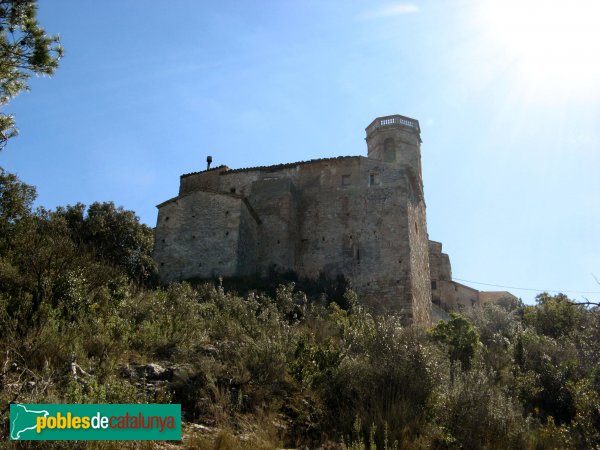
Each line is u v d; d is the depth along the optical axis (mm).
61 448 6707
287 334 14383
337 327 18453
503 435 11195
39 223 19000
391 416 10336
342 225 34656
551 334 25641
